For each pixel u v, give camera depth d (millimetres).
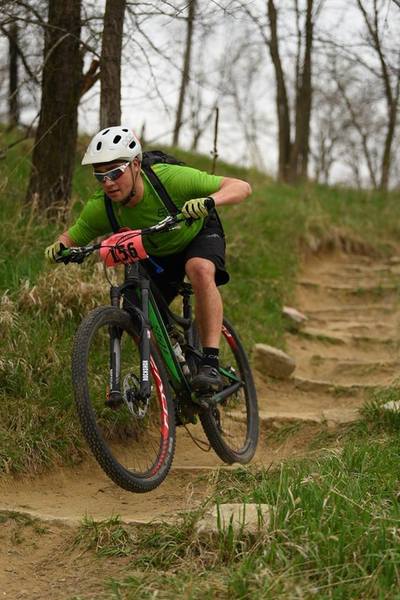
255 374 9961
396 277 14602
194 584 4078
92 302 7922
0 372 6762
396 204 18766
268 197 16484
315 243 15578
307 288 13922
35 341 7238
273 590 3875
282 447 7688
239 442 7625
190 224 5402
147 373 5441
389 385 9039
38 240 8859
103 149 5363
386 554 4078
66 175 9562
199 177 5695
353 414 7953
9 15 8664
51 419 6547
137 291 5730
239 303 11609
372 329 12320
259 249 13578
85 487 6230
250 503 4992
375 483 5223
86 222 5914
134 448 6898
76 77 9406
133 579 4242
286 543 4270
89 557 4777
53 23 9227
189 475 6434
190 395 6062
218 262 5906
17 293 7832
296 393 9805
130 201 5641
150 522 5020
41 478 6156
